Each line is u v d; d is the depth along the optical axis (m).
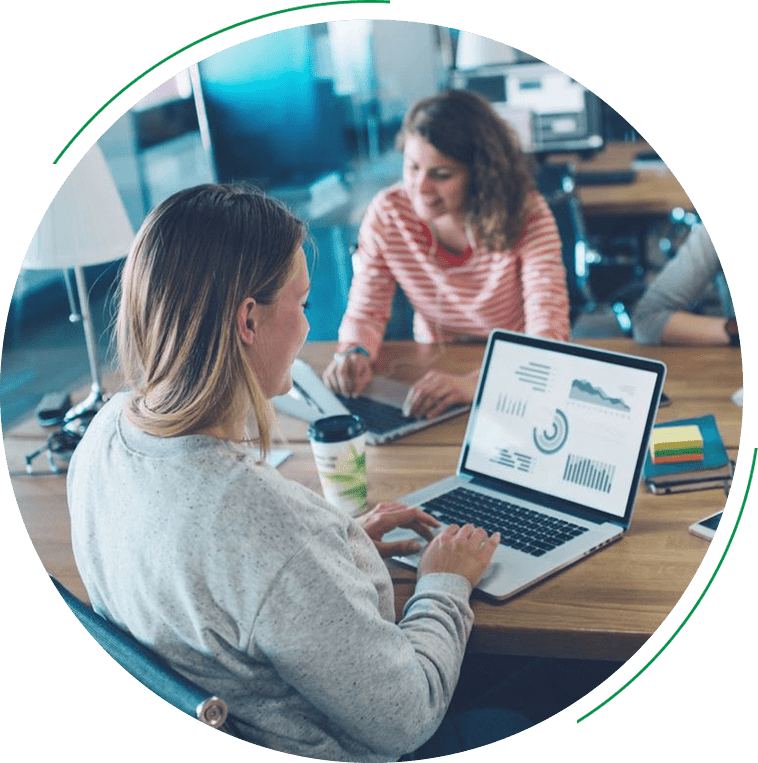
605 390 1.67
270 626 1.11
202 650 1.16
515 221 2.53
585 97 4.23
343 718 1.19
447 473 1.83
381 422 2.03
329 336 3.15
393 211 2.63
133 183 4.79
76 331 4.10
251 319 1.18
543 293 2.48
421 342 2.52
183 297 1.15
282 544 1.11
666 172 4.05
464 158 2.49
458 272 2.63
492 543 1.49
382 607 1.32
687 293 2.34
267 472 1.16
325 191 4.10
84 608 1.31
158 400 1.18
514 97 4.31
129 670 1.20
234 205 1.18
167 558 1.13
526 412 1.75
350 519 1.33
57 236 2.10
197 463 1.14
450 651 1.30
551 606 1.41
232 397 1.18
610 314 3.82
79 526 1.25
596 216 3.95
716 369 2.14
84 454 1.27
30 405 3.69
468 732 1.65
